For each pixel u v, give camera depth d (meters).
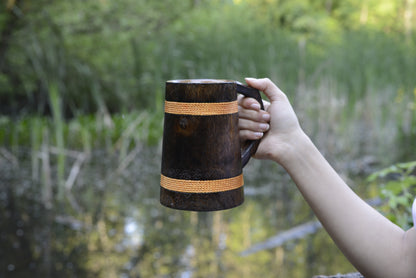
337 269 3.01
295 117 0.81
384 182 4.81
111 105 8.22
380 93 7.45
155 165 5.54
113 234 3.59
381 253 0.71
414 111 7.51
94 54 8.48
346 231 0.74
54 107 4.60
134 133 6.31
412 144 6.42
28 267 3.01
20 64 8.18
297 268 3.01
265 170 5.45
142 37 8.51
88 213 4.00
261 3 13.50
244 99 0.83
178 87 0.75
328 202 0.75
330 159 5.75
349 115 6.84
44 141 5.12
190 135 0.75
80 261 3.08
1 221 3.73
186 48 7.19
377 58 7.86
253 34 7.43
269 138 0.81
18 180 4.80
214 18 8.27
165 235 3.58
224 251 3.29
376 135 6.73
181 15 8.84
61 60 6.32
